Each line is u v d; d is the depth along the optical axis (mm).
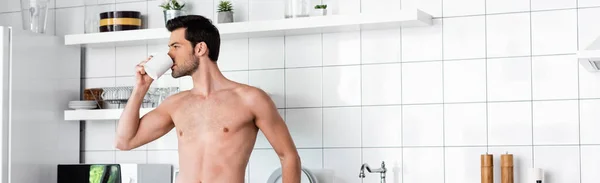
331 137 3631
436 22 3479
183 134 2977
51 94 3879
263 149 3742
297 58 3695
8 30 3637
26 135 3719
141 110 3752
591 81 3268
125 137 3109
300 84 3686
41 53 3818
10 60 3639
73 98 4027
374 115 3568
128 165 3709
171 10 3756
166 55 3012
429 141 3482
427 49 3490
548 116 3320
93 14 3918
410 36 3520
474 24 3428
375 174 3559
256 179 3750
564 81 3301
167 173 3867
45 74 3842
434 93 3479
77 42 3865
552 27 3322
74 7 4121
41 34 3820
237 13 3807
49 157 3861
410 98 3514
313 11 3543
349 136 3604
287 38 3715
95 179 3736
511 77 3373
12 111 3639
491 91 3400
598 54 2740
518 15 3369
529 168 3271
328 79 3643
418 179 3494
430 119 3482
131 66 3996
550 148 3314
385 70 3553
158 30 3689
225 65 3828
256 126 3021
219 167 2893
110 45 3979
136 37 3738
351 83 3605
